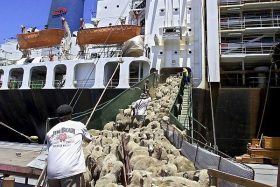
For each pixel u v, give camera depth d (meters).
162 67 32.09
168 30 32.16
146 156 10.21
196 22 33.22
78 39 33.94
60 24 42.91
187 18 33.47
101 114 19.91
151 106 20.34
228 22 32.50
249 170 8.12
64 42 34.88
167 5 34.25
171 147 12.03
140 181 7.92
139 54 31.20
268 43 31.62
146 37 33.84
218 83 30.67
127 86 29.41
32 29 38.31
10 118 32.50
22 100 31.88
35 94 31.34
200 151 10.58
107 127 18.45
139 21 35.78
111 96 29.39
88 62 30.47
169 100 21.44
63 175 5.37
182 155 11.78
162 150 10.98
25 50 36.50
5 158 14.04
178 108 22.72
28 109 31.77
